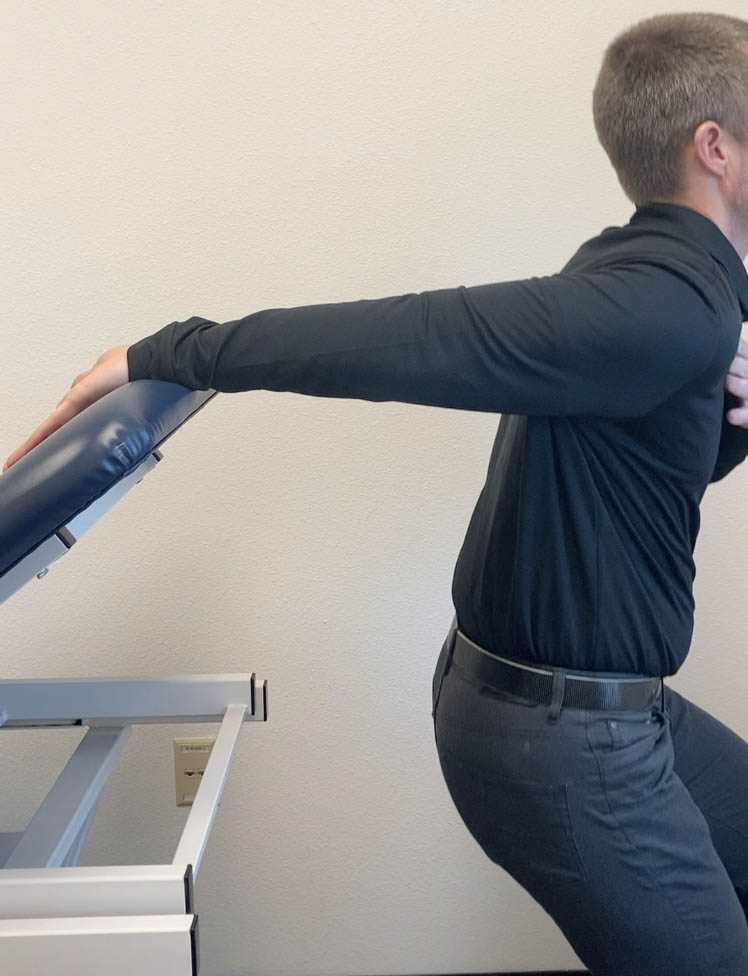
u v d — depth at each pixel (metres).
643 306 0.84
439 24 1.49
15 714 1.28
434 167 1.53
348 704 1.65
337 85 1.50
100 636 1.61
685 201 0.97
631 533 0.97
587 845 0.95
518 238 1.55
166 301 1.53
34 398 1.55
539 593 0.97
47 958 0.79
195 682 1.28
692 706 1.25
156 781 1.64
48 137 1.48
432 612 1.63
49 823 1.06
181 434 1.57
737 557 1.65
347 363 0.86
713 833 1.21
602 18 1.51
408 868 1.69
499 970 1.71
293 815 1.67
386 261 1.54
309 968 1.69
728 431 1.12
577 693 0.96
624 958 0.98
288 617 1.62
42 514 0.80
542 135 1.52
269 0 1.47
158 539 1.59
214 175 1.51
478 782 1.01
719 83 0.93
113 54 1.47
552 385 0.86
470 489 1.60
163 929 0.79
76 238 1.51
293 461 1.58
